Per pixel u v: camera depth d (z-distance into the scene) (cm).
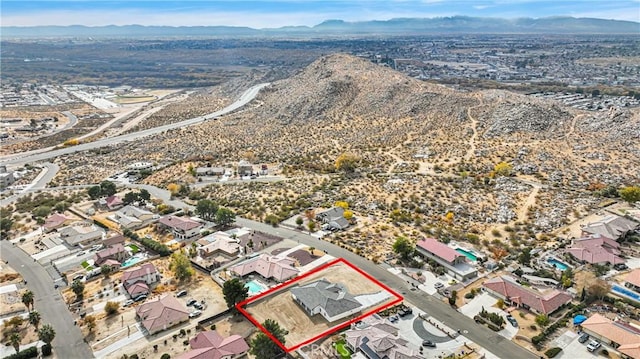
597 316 8931
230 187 18438
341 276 10988
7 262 12712
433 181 17338
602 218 13275
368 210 15025
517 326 9056
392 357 7919
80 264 12381
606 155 18825
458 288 10394
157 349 8781
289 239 13200
